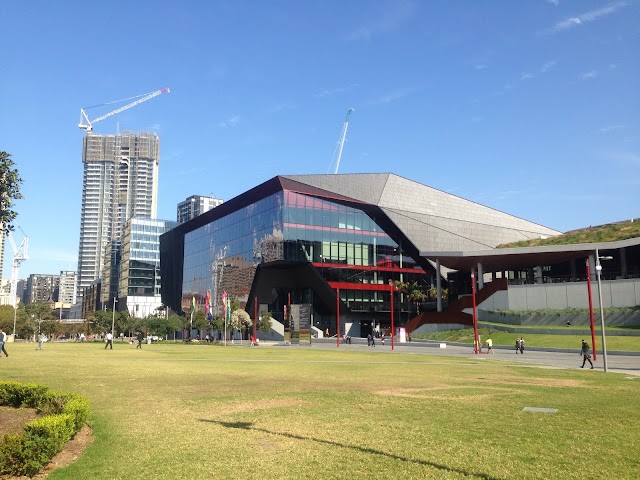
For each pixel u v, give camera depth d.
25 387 16.48
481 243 119.06
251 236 111.19
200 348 71.06
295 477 9.73
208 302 103.88
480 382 26.09
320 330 106.56
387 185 110.12
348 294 104.31
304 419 15.37
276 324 109.12
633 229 88.19
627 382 26.89
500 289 87.19
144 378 26.36
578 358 49.97
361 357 49.03
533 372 32.88
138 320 141.50
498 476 9.77
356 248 105.81
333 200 104.50
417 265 113.00
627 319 70.19
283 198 99.94
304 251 100.38
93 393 20.56
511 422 14.96
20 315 134.12
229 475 9.86
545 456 11.19
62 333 182.00
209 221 134.38
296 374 29.83
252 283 109.19
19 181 16.31
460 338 80.00
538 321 78.06
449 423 14.77
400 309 109.81
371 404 18.25
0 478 9.55
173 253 162.00
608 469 10.26
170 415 15.94
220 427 14.17
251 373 30.16
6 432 12.70
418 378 27.94
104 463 10.66
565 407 17.83
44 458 10.15
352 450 11.67
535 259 90.62
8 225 16.77
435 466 10.42
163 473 9.98
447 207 116.75
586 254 85.19
